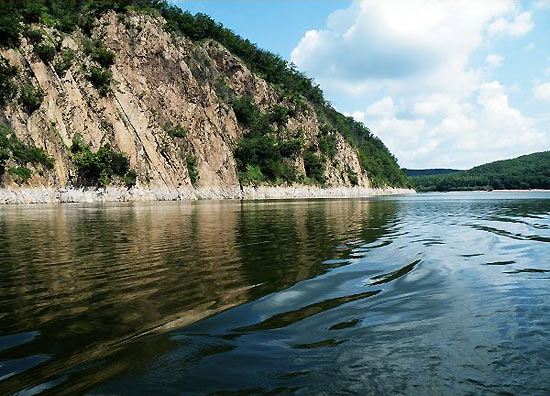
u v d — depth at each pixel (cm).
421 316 662
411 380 452
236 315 673
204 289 834
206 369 480
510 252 1262
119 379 457
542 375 459
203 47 10856
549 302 730
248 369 479
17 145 5112
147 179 6681
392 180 17962
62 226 2169
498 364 487
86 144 6066
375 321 642
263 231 1902
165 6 10875
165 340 568
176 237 1675
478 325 616
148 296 785
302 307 715
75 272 999
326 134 13162
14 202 4788
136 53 7706
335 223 2331
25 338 580
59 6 7156
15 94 5397
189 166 7838
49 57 6034
